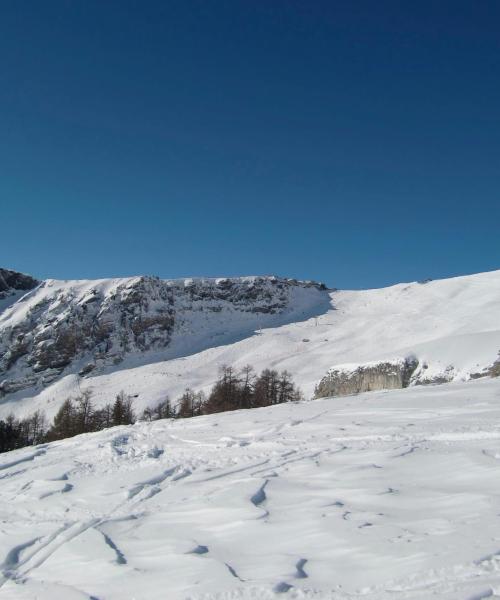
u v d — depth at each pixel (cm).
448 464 845
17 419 8919
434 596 415
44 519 821
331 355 8912
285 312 14975
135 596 498
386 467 883
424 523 582
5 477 1189
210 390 7462
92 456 1350
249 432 1478
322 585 470
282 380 6706
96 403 8662
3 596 538
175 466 1120
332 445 1148
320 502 721
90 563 597
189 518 732
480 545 494
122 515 795
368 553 520
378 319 11069
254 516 693
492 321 8481
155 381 9438
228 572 521
